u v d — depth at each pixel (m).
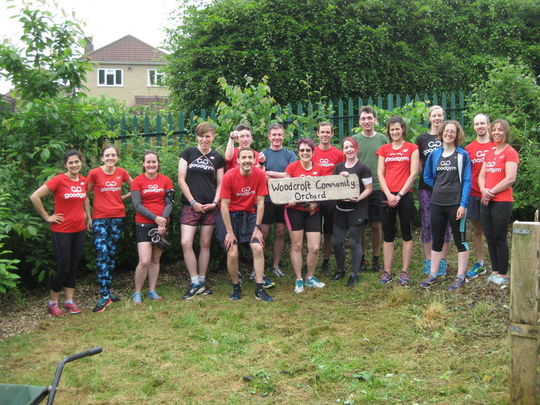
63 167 6.93
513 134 7.64
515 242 3.33
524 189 7.68
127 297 6.48
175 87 12.88
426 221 6.44
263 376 4.14
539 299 3.43
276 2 11.71
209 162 6.42
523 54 12.30
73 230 5.88
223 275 7.26
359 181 6.21
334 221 6.44
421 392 3.77
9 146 6.90
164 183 6.34
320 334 4.98
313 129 8.41
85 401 3.86
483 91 8.37
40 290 6.89
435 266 5.96
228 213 6.06
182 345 4.86
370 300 5.80
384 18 12.03
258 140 7.36
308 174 6.39
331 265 7.24
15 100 7.45
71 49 7.19
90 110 7.12
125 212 6.97
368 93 11.97
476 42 12.48
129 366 4.45
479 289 5.61
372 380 3.99
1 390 2.59
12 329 5.52
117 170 6.30
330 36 11.68
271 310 5.71
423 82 12.13
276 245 7.00
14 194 6.50
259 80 11.69
